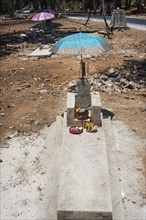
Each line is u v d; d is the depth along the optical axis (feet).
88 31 38.45
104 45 11.09
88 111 11.85
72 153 9.92
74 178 8.87
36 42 33.06
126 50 26.73
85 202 8.04
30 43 32.76
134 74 19.36
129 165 10.64
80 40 10.89
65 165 9.41
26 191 9.70
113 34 34.63
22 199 9.39
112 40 31.55
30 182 10.07
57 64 23.24
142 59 23.18
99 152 9.93
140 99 15.80
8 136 12.74
